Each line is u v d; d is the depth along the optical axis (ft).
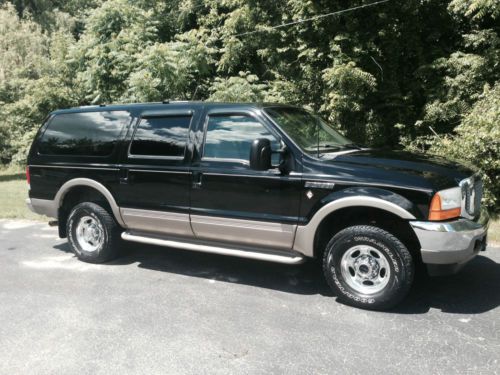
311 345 12.07
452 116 33.94
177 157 16.88
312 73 38.86
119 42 47.34
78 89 54.29
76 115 19.76
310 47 38.78
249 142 15.65
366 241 13.89
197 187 16.38
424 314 13.80
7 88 65.00
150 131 17.70
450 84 33.99
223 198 15.93
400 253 13.46
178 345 12.21
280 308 14.48
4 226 27.30
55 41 56.75
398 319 13.50
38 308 14.78
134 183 17.79
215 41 47.11
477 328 12.84
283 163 14.88
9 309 14.74
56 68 55.06
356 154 15.42
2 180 51.19
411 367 10.91
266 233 15.33
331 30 37.86
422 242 13.09
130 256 20.35
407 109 37.99
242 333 12.82
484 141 25.54
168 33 52.54
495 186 26.07
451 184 13.35
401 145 37.83
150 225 17.81
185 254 20.54
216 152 16.19
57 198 19.79
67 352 11.95
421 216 13.15
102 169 18.52
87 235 19.74
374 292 14.05
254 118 15.66
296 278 17.25
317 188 14.32
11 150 61.82
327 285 16.46
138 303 15.06
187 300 15.25
